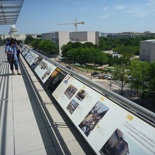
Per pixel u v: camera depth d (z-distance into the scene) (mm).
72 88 3033
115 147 1642
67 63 62250
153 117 1498
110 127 1813
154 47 55406
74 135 2740
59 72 4129
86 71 46219
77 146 2486
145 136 1448
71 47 69625
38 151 2475
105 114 1972
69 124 3055
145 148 1397
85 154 2322
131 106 1772
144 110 1608
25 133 2916
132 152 1471
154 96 22453
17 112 3711
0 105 4109
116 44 105438
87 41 90688
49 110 3611
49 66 5125
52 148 2512
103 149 1747
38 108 3865
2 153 2469
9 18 18906
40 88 5035
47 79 4410
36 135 2842
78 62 61062
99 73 42312
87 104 2381
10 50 7098
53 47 78875
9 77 6945
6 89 5352
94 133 1954
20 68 8945
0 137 2836
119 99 1941
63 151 2422
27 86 5594
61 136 2736
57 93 3371
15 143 2672
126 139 1577
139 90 24953
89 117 2176
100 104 2148
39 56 7293
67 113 2605
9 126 3154
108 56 63344
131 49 68000
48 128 3020
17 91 5121
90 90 2553
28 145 2615
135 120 1612
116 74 27891
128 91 26969
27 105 4055
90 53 58312
